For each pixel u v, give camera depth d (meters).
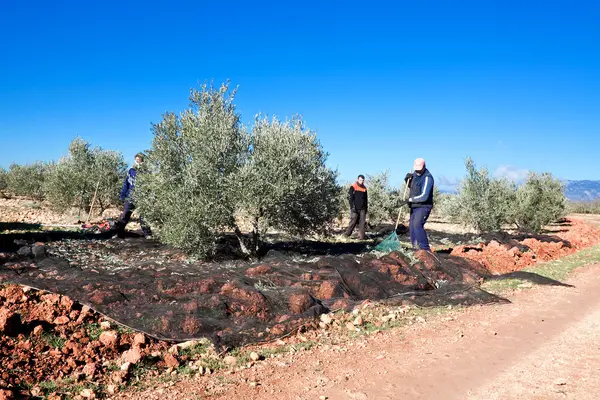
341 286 7.27
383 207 19.17
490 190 17.91
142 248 10.61
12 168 28.25
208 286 6.47
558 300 7.55
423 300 7.22
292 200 9.62
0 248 9.50
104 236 12.08
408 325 6.18
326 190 10.50
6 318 4.79
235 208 9.55
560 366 4.80
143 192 9.92
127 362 4.46
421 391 4.22
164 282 6.54
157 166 9.59
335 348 5.26
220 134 9.29
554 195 18.61
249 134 9.77
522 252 11.73
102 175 18.34
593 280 9.19
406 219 23.56
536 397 4.11
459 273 8.72
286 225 10.27
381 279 7.98
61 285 6.24
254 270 7.69
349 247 12.89
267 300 6.02
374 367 4.75
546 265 10.84
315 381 4.39
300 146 9.77
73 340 4.90
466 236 15.80
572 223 23.52
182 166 9.41
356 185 15.55
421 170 10.48
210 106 9.79
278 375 4.52
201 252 9.51
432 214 29.19
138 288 6.35
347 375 4.54
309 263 8.61
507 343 5.51
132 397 4.00
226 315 5.72
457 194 18.33
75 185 18.09
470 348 5.34
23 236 11.23
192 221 9.09
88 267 8.40
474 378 4.52
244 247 10.17
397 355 5.10
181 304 5.90
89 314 5.45
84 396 3.92
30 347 4.63
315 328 5.87
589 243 15.24
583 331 5.95
